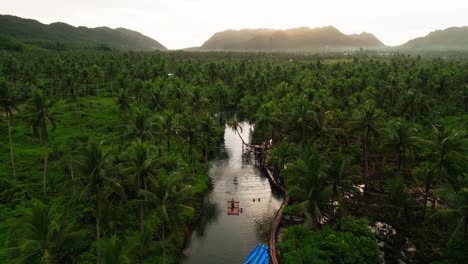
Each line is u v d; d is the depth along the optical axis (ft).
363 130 218.38
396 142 186.50
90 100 457.68
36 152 258.98
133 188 152.15
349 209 187.73
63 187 134.10
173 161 181.37
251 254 156.35
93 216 168.25
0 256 137.08
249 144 341.21
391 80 365.81
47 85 502.79
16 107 204.23
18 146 272.31
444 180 186.70
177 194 131.03
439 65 610.24
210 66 576.20
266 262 149.18
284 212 188.65
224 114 456.45
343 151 263.70
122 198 151.23
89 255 143.74
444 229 157.58
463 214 128.67
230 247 168.35
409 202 162.20
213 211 205.57
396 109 343.46
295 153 231.71
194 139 243.40
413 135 192.95
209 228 186.19
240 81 542.57
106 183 127.85
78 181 130.93
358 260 131.64
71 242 105.91
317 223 166.61
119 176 137.69
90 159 128.67
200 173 251.39
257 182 251.19
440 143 171.12
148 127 202.90
